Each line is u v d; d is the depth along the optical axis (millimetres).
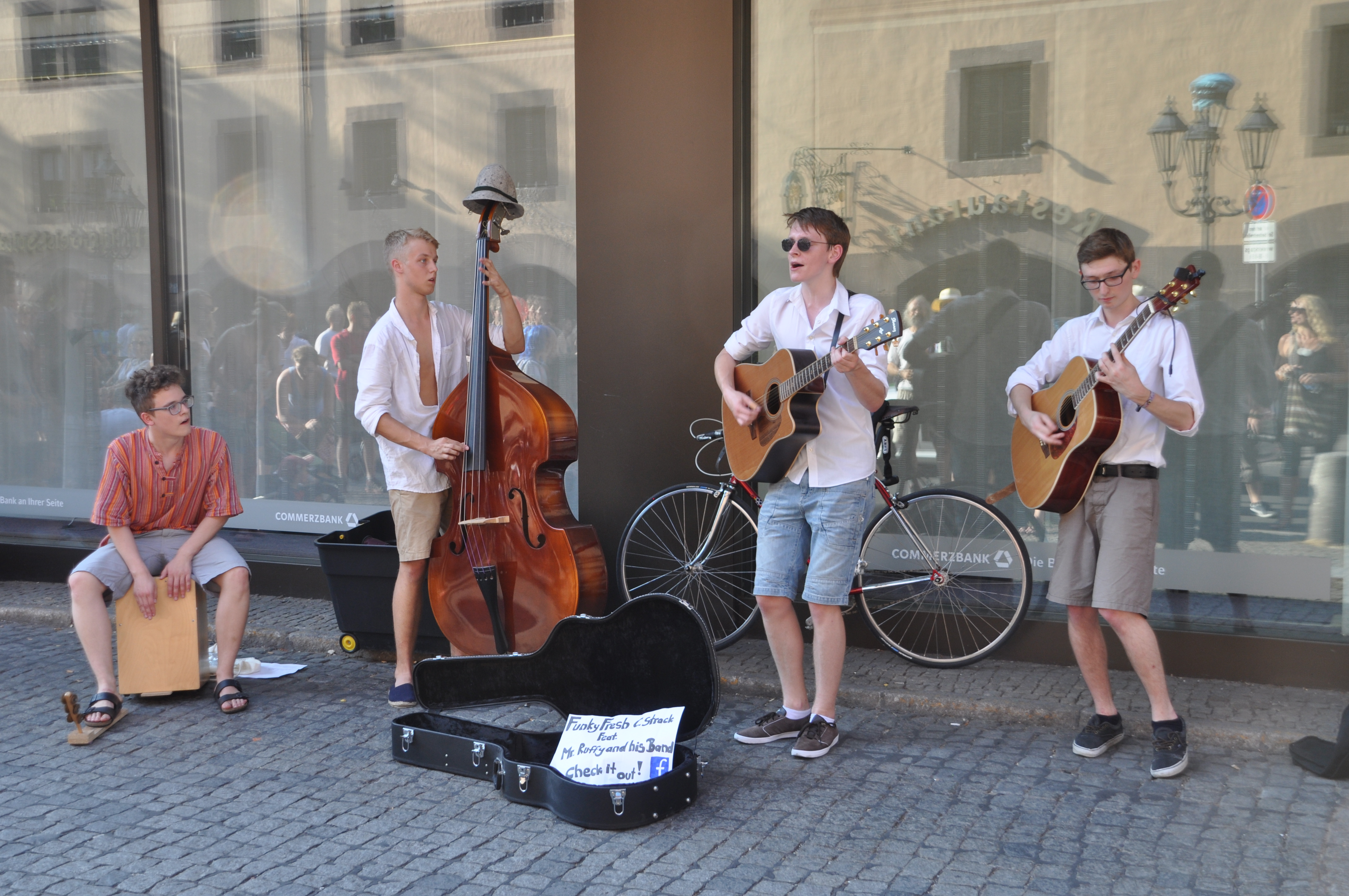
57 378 6453
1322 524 4312
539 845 2988
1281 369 4348
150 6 5973
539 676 3723
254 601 5648
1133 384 3189
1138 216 4492
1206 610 4465
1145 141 4453
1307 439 4324
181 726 3969
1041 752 3660
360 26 5695
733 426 3803
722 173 4719
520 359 5516
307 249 5910
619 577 4957
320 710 4137
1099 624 3689
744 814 3182
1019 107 4598
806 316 3623
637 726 3348
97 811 3223
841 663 3664
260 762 3617
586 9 4836
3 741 3816
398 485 4195
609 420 4969
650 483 4945
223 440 4344
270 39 5855
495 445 4035
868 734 3857
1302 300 4305
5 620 5527
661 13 4734
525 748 3584
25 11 6289
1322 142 4230
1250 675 4246
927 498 4703
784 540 3715
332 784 3424
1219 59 4332
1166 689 3447
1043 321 4656
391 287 5785
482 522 4012
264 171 5938
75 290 6375
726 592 4879
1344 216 4227
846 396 3566
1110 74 4469
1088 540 3541
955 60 4641
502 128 5477
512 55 5426
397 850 2959
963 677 4340
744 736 3750
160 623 4156
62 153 6316
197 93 6012
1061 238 4598
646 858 2904
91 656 4051
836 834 3041
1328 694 4086
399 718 3678
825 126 4793
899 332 3102
